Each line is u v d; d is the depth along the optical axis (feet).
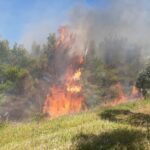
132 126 46.26
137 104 70.79
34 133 52.95
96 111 66.39
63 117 63.72
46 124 58.29
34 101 232.32
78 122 56.29
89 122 52.80
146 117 55.57
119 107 69.15
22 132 54.24
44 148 37.45
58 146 37.09
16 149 40.47
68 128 50.34
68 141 38.09
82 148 34.76
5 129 57.77
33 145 40.47
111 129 42.93
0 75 234.79
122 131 40.37
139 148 33.32
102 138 37.40
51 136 43.29
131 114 58.75
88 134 40.42
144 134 38.32
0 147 44.68
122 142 35.24
